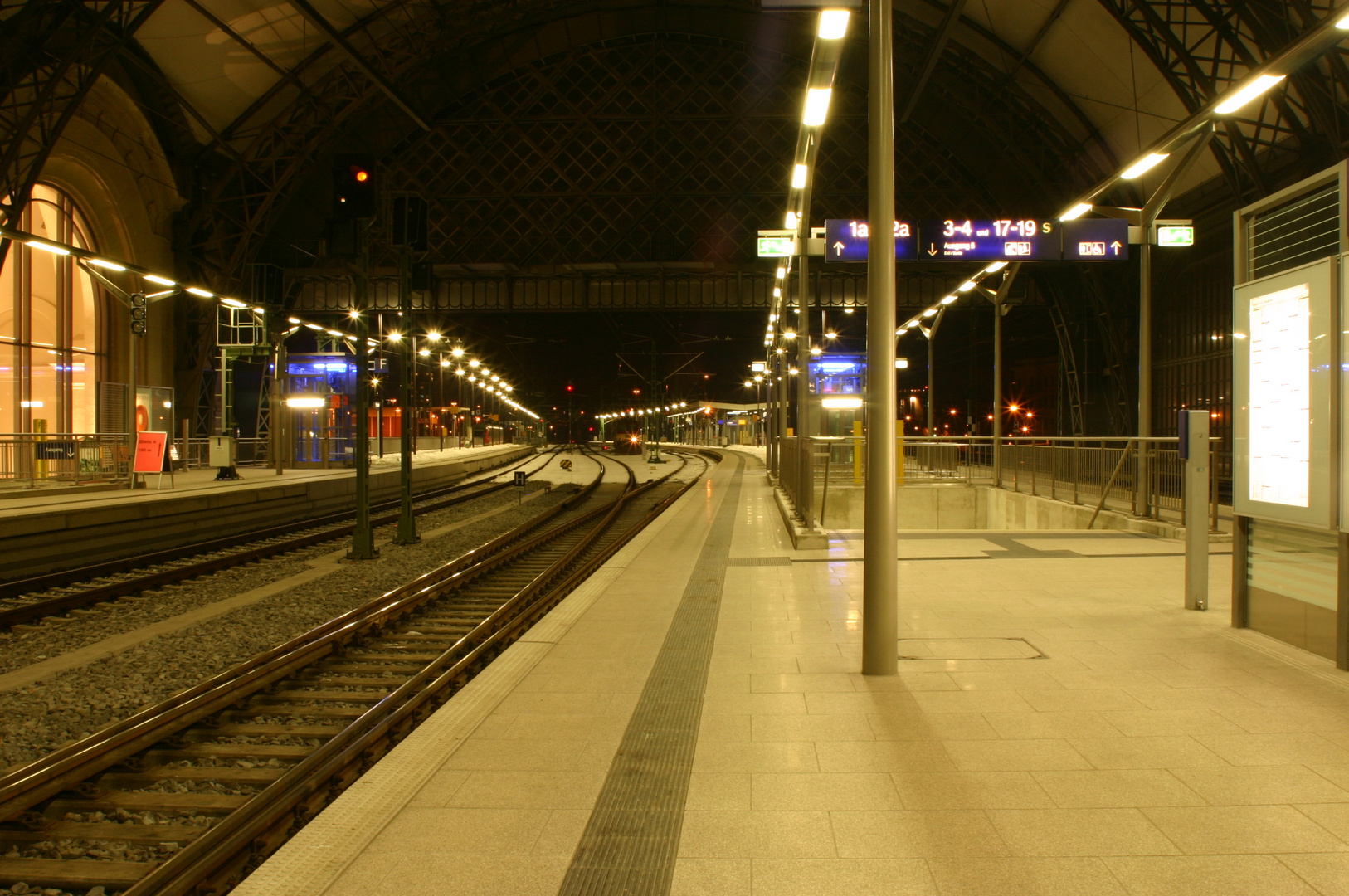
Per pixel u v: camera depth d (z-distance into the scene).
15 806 4.04
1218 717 4.45
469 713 4.71
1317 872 2.90
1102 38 30.12
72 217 27.80
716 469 45.84
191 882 3.22
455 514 21.36
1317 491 5.43
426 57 38.22
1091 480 14.62
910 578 8.77
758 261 42.66
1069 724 4.37
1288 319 5.69
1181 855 3.03
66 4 23.80
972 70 37.38
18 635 8.08
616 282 43.53
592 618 7.25
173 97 31.92
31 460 17.83
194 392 34.16
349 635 7.42
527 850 3.14
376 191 12.36
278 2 30.42
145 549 14.56
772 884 2.88
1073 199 37.94
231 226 37.19
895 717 4.54
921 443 21.47
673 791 3.64
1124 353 36.94
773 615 7.36
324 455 30.22
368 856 3.10
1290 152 25.80
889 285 5.32
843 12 7.92
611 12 41.59
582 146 43.66
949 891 2.82
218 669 6.77
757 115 43.31
